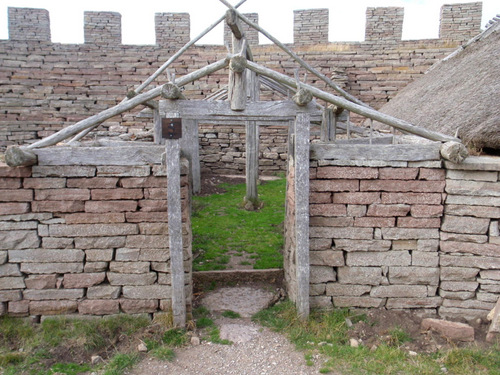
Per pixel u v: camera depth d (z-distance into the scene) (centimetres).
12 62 1357
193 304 562
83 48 1386
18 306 483
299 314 499
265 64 1435
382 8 1366
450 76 926
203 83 1427
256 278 641
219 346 464
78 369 424
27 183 455
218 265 687
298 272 490
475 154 552
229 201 1130
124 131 1272
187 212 493
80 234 473
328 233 498
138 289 490
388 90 1387
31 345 450
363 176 481
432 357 440
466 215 478
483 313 495
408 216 488
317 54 1417
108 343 464
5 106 1357
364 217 491
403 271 501
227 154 1488
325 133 617
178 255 466
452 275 493
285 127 1469
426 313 508
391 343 461
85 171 459
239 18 607
